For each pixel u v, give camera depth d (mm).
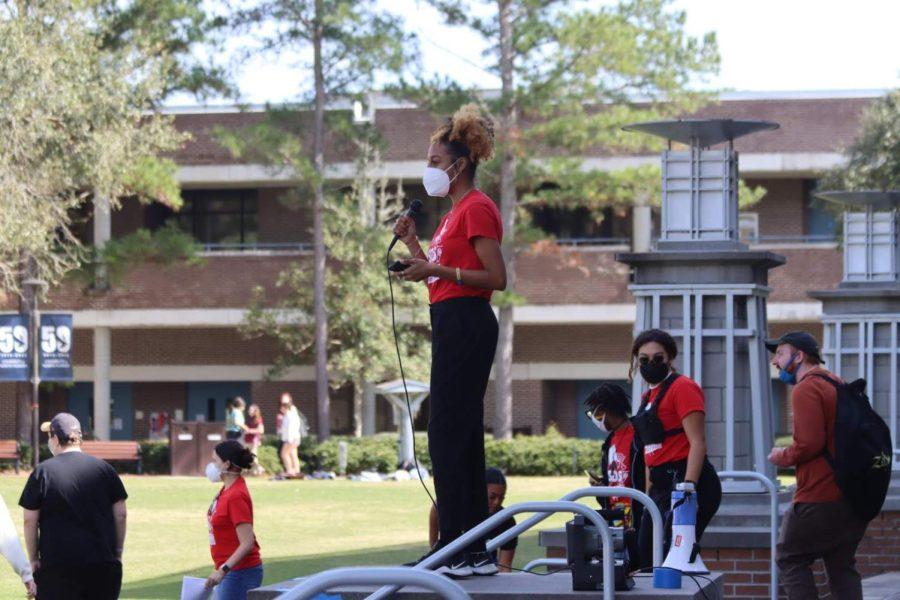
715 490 11859
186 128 64625
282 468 54188
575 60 53469
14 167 45531
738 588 16391
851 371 26438
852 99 61344
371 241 57562
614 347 66562
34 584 14734
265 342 68562
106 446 55344
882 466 12672
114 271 56344
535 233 55562
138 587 23047
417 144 62906
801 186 65000
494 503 14297
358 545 29047
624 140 53719
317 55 55969
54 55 45344
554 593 8609
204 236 69750
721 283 17844
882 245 27016
